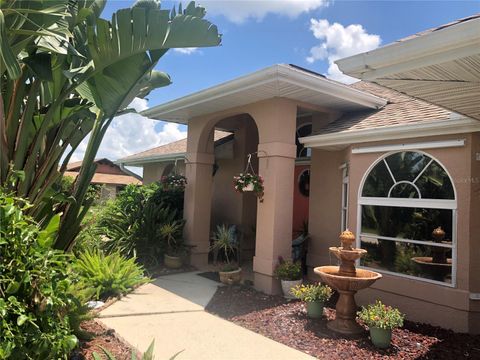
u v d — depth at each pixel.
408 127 6.29
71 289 4.38
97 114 5.96
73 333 4.28
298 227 11.26
